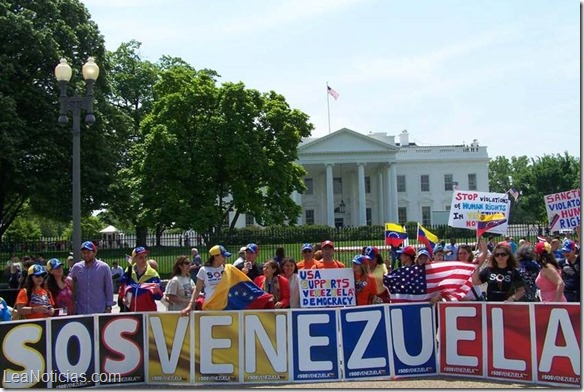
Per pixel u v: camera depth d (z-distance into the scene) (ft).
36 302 32.30
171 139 130.21
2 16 107.86
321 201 277.44
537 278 32.32
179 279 35.32
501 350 29.86
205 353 30.68
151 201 131.44
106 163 116.88
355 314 31.19
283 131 145.28
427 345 31.53
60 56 112.88
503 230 38.14
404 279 33.71
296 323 30.89
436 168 291.38
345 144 260.42
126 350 30.63
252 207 138.00
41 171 112.27
